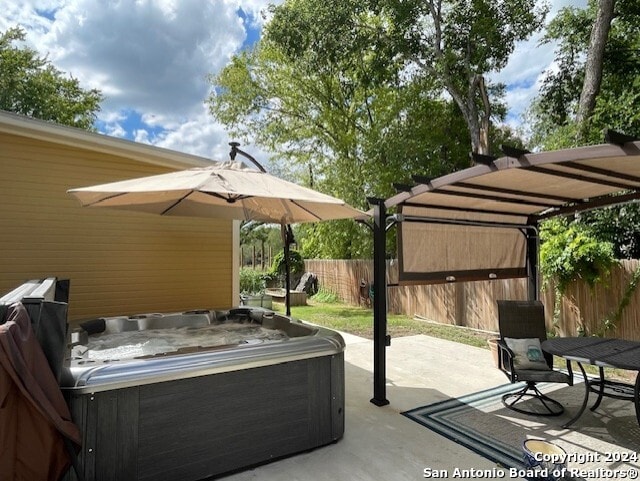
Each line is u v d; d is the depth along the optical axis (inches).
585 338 149.0
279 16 446.3
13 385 70.4
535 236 206.4
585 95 308.2
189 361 97.8
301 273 579.8
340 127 529.0
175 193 132.3
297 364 113.4
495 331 294.5
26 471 72.0
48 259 176.6
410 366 204.4
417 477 102.9
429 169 446.3
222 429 101.3
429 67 454.3
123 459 88.5
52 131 169.6
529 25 412.5
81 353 119.1
